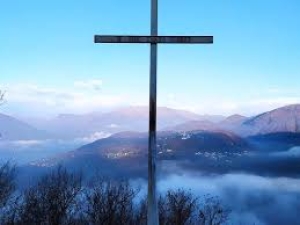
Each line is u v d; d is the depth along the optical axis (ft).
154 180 57.93
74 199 128.57
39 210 122.42
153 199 57.47
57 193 125.49
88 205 129.08
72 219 126.82
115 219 128.88
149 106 59.11
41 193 124.88
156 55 59.72
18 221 119.96
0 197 118.62
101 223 127.54
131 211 132.46
